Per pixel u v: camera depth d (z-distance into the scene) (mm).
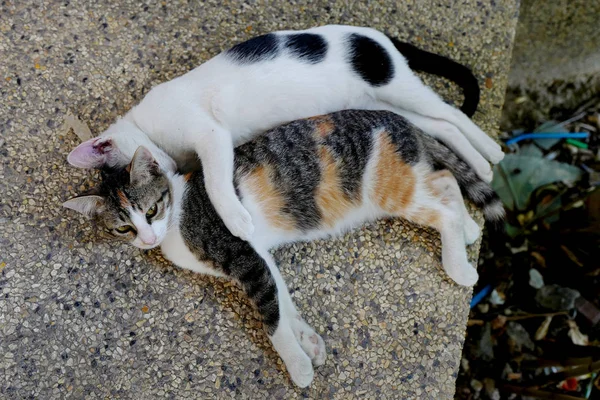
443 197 924
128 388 928
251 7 1062
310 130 906
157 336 940
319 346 921
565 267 1160
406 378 928
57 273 956
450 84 1021
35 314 943
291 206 916
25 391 926
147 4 1062
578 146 1240
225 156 901
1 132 1005
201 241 896
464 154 965
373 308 945
